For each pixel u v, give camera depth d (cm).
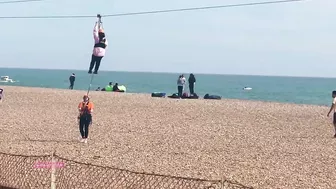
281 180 1227
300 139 1978
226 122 2500
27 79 13375
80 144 1745
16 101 3462
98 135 1981
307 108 3381
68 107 3116
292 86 13412
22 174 1044
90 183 1035
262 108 3291
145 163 1411
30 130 2078
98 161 1417
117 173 1145
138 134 2030
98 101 3562
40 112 2798
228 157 1548
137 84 11875
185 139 1914
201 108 3170
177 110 3030
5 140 1794
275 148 1747
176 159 1494
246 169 1362
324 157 1580
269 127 2341
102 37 1545
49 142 1775
